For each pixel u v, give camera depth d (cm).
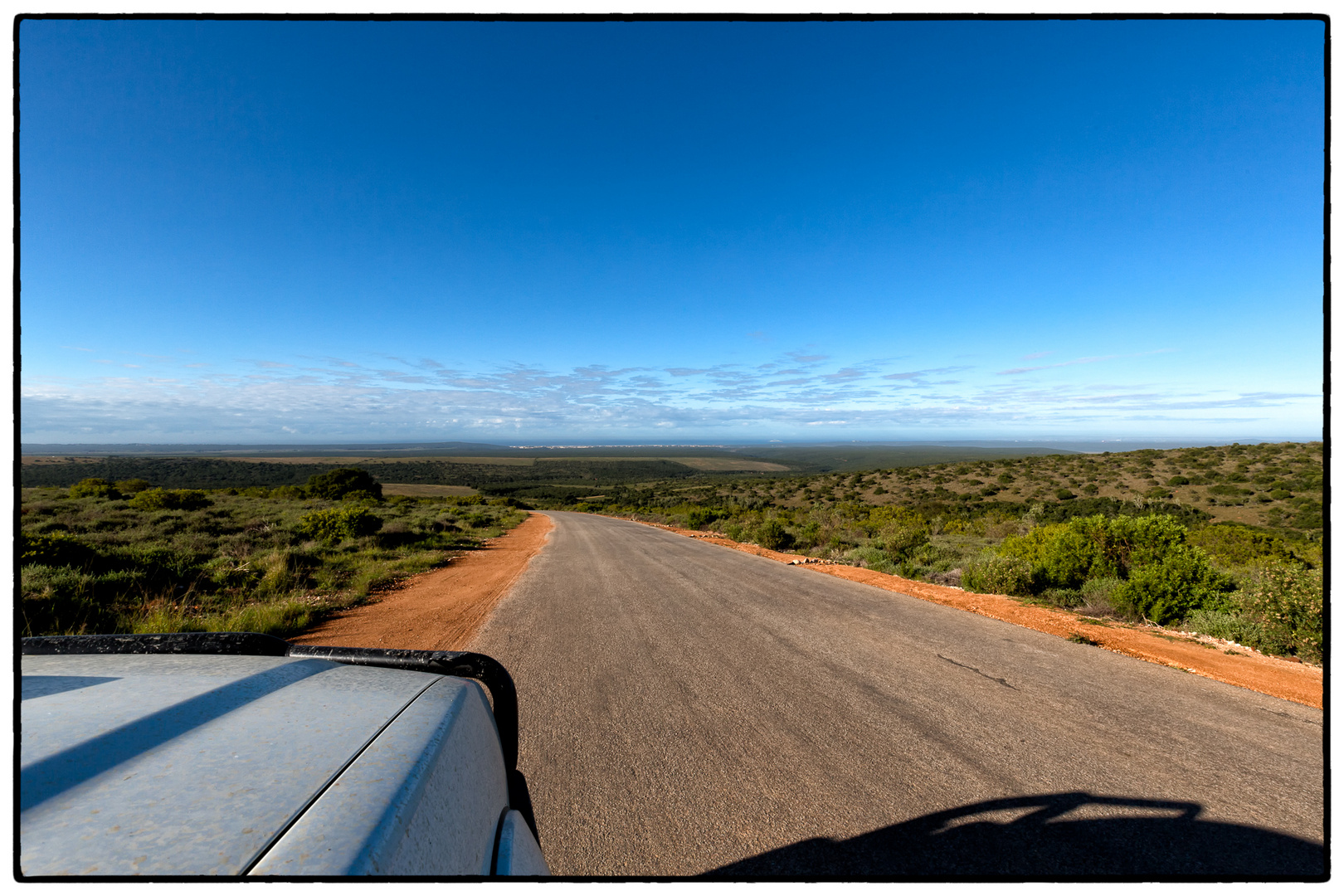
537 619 723
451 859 75
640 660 518
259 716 89
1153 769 285
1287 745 315
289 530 1777
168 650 116
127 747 74
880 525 2598
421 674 118
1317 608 487
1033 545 1102
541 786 281
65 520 1856
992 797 259
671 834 237
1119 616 723
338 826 62
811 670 479
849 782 278
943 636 593
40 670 101
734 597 873
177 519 2009
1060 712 371
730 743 330
